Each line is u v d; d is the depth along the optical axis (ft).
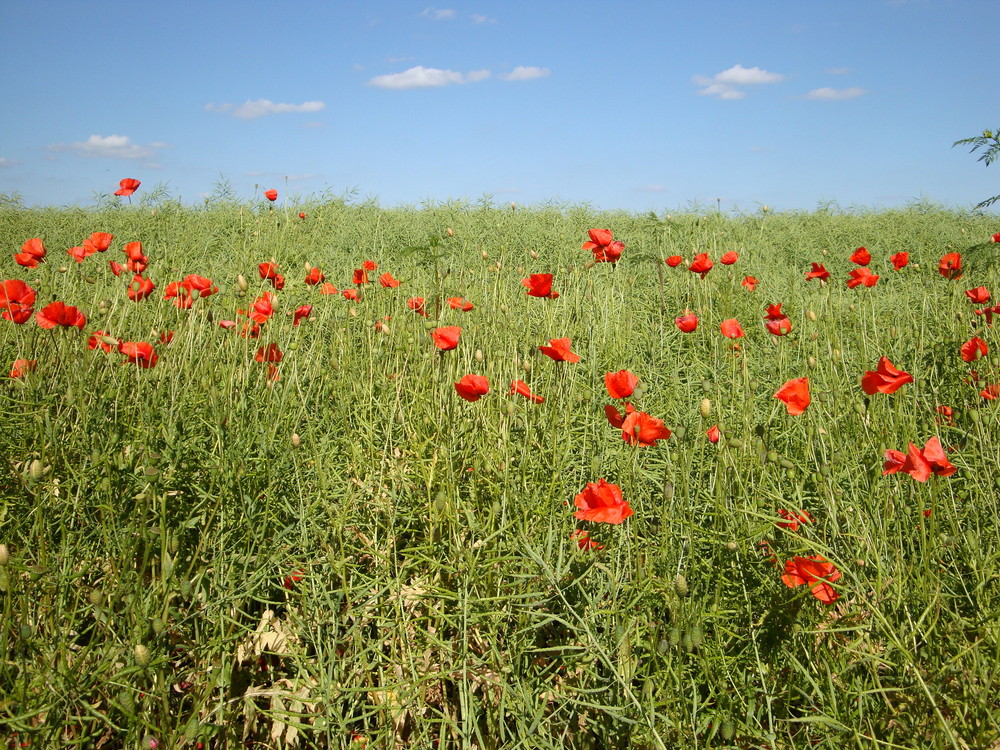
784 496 7.48
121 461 7.48
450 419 7.59
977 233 34.96
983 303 13.01
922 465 5.76
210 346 10.40
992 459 7.43
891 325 14.66
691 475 7.97
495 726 6.49
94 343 9.23
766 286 21.50
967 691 5.48
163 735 5.40
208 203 33.06
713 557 6.45
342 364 11.30
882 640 6.19
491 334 12.38
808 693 5.94
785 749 5.64
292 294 13.57
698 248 23.82
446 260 20.67
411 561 7.30
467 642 6.95
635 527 6.96
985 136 12.31
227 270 19.81
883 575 6.31
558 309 14.42
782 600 6.23
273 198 26.99
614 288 17.72
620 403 9.93
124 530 6.82
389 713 6.33
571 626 6.11
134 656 5.46
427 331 10.68
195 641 6.61
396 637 7.07
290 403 9.70
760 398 10.48
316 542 7.82
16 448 7.70
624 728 5.90
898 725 5.64
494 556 7.07
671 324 15.40
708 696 5.75
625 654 5.65
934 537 5.95
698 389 11.14
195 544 7.56
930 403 10.64
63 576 6.31
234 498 7.60
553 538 7.10
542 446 8.62
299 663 6.57
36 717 5.50
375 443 9.05
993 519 6.95
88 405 8.54
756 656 5.65
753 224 37.35
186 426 8.38
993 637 5.58
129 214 30.73
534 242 28.32
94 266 16.78
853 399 8.67
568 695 6.22
